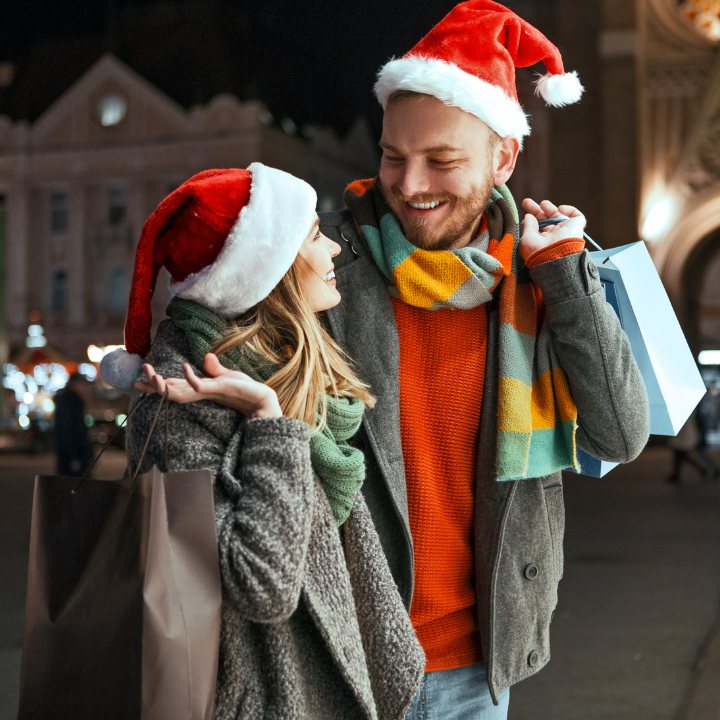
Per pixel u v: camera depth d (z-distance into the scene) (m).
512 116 1.79
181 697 1.27
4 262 36.22
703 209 24.14
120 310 35.12
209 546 1.31
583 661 4.70
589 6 23.42
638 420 1.81
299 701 1.40
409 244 1.79
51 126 35.75
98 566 1.31
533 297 1.89
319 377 1.54
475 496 1.84
